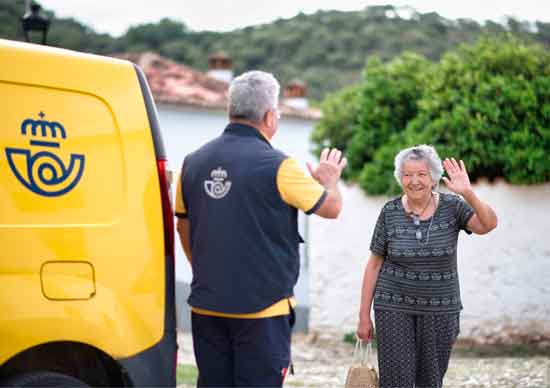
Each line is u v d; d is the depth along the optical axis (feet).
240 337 14.14
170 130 71.61
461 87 39.14
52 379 13.33
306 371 32.42
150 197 14.53
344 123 46.39
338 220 44.70
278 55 175.94
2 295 12.80
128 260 14.11
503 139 37.24
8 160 13.10
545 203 37.24
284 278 14.16
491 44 39.96
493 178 38.29
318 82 169.07
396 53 170.91
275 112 14.71
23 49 13.53
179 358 36.86
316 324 45.06
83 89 14.05
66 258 13.43
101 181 14.01
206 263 14.24
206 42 174.50
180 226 15.38
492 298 38.45
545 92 36.94
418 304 17.20
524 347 36.88
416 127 40.19
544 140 36.73
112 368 14.07
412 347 17.31
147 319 14.26
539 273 37.37
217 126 73.92
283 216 14.11
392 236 17.34
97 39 148.87
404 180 17.12
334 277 44.78
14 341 12.85
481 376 28.89
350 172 44.09
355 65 171.22
